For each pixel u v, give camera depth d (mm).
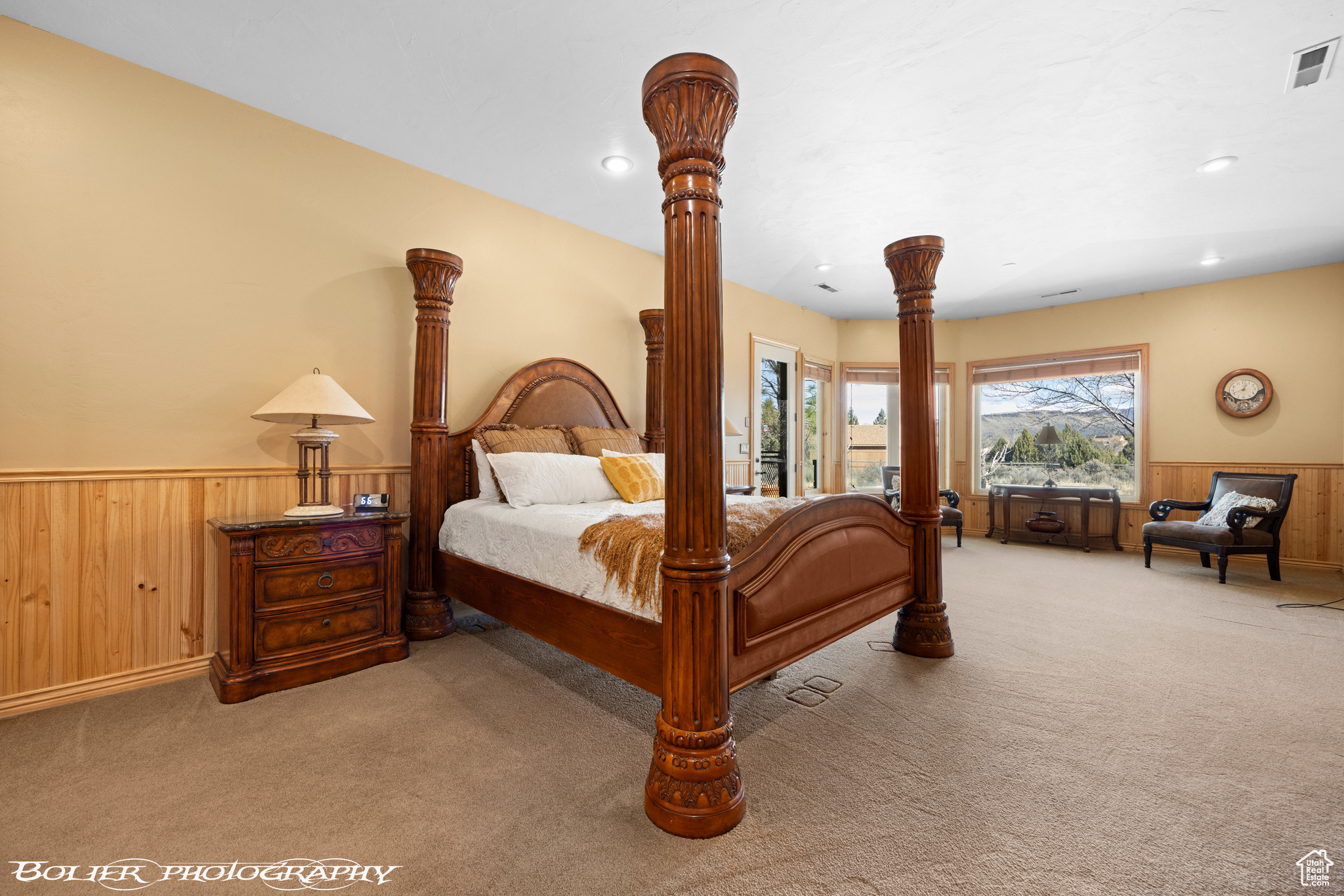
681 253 1482
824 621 2100
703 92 1456
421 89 2539
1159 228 4043
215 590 2562
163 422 2424
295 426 2783
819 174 3271
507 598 2461
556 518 2363
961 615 3357
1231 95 2525
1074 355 6078
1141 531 5652
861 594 2350
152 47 2266
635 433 3996
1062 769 1710
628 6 2047
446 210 3320
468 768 1727
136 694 2266
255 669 2252
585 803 1555
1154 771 1696
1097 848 1357
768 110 2654
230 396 2590
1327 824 1442
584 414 3881
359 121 2781
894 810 1514
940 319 6820
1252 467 5078
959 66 2348
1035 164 3152
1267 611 3430
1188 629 3082
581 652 2029
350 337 2957
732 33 2178
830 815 1495
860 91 2510
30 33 2152
